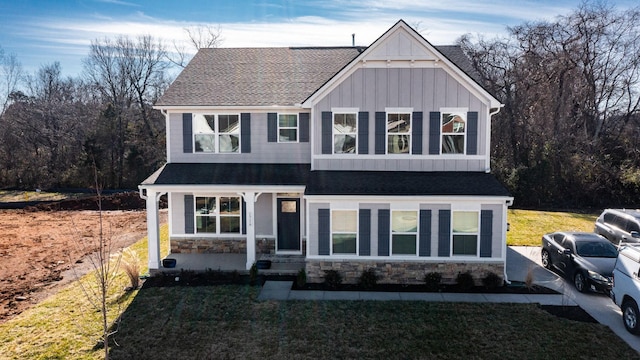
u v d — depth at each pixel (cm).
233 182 1500
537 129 3400
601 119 3622
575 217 2578
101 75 4581
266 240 1688
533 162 3120
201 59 1983
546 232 2164
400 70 1488
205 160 1686
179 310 1189
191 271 1470
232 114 1667
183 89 1733
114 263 1620
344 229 1407
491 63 3759
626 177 2986
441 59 1455
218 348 980
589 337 1015
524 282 1398
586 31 3394
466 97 1482
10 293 1387
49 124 4538
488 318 1124
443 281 1392
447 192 1370
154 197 1484
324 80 1784
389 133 1509
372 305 1216
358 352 955
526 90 3512
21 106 4556
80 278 1511
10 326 1110
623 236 1631
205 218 1714
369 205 1391
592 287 1265
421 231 1388
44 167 4253
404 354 945
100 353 966
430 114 1493
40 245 2027
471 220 1381
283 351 963
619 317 1129
